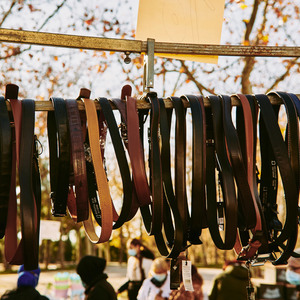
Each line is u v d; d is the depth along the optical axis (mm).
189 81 7453
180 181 1344
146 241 24172
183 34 1586
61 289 5605
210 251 27656
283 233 1327
